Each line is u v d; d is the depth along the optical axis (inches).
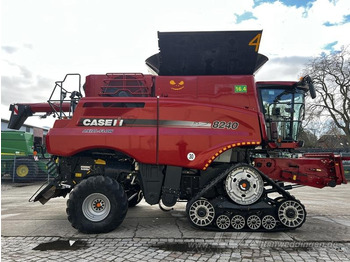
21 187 509.7
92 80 219.6
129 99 202.1
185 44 212.5
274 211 191.8
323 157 220.7
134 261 143.9
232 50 213.2
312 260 144.5
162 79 211.9
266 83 223.0
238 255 151.7
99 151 211.2
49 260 145.4
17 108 267.6
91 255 152.1
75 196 190.7
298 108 227.3
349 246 165.2
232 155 210.2
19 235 187.2
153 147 194.7
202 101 204.7
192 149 194.9
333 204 312.3
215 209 192.4
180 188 209.5
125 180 218.4
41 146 357.1
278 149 225.0
